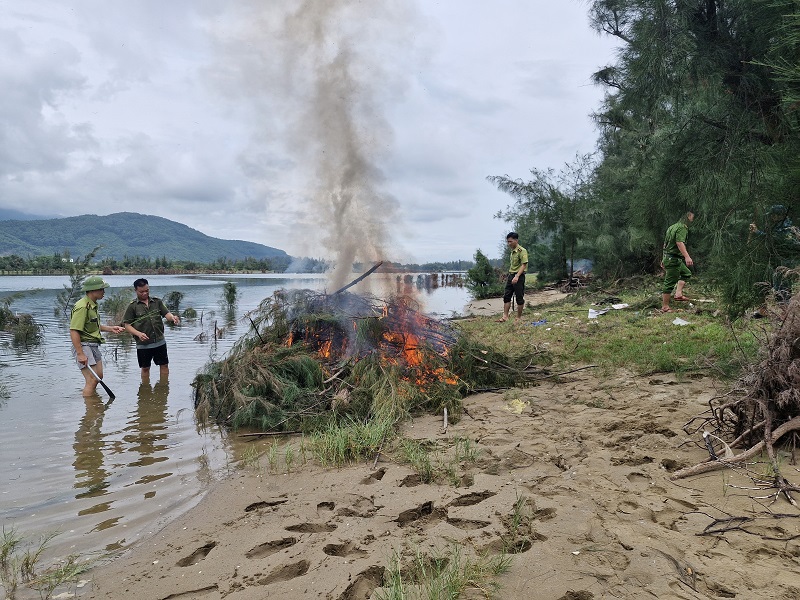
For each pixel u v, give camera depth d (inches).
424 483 156.8
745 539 112.0
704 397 215.5
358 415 220.8
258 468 176.9
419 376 260.1
